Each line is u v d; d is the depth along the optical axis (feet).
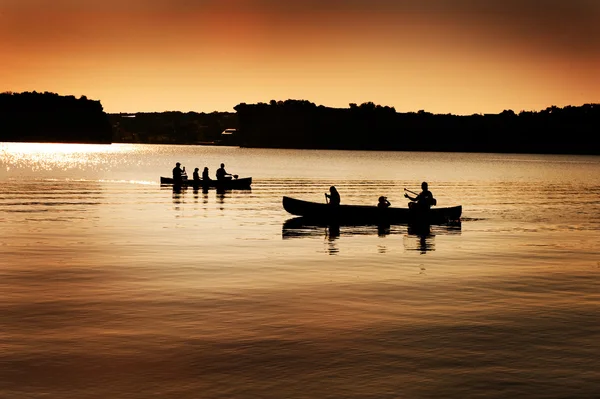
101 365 36.63
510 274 64.39
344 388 33.81
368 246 82.58
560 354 39.52
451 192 194.59
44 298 51.96
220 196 162.81
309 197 166.50
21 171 295.89
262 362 37.45
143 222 104.42
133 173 285.23
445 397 32.83
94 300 51.44
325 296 53.57
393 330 43.98
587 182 262.88
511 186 229.66
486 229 102.99
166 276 61.31
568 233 98.27
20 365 36.47
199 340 41.32
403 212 109.50
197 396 32.53
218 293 54.29
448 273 64.44
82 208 126.52
